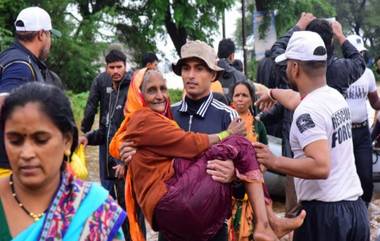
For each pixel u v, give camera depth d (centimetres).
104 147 584
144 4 2459
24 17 403
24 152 198
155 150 318
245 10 2602
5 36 1792
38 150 200
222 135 324
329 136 336
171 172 315
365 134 571
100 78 609
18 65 390
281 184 731
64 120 205
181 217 306
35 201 208
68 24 2216
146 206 315
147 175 318
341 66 473
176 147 316
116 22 2450
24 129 198
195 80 352
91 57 2239
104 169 581
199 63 352
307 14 510
